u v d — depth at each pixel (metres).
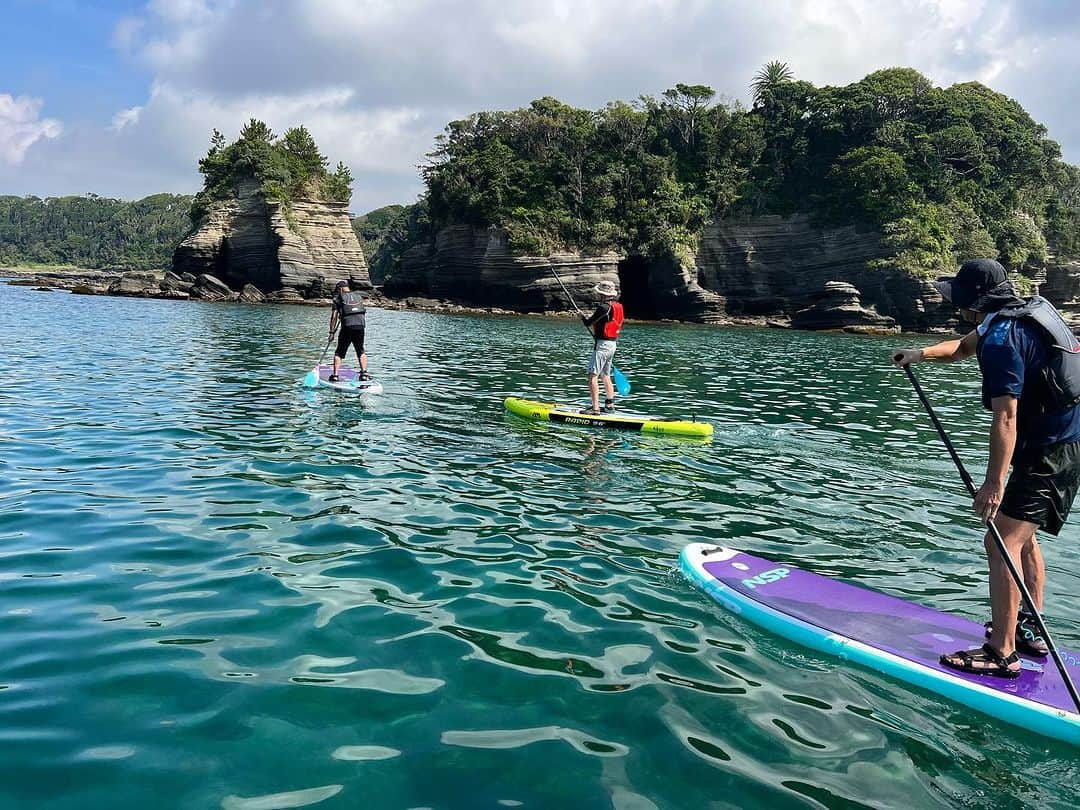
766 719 3.10
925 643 3.78
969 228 58.59
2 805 2.34
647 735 2.91
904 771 2.79
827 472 7.74
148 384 11.90
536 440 8.73
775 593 4.33
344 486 6.34
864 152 58.19
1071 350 3.28
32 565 4.38
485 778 2.58
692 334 41.56
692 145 67.62
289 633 3.63
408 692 3.14
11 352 15.83
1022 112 72.06
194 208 71.25
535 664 3.45
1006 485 3.50
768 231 61.81
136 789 2.45
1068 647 3.85
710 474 7.42
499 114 71.81
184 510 5.51
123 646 3.44
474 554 4.87
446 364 18.08
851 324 52.66
